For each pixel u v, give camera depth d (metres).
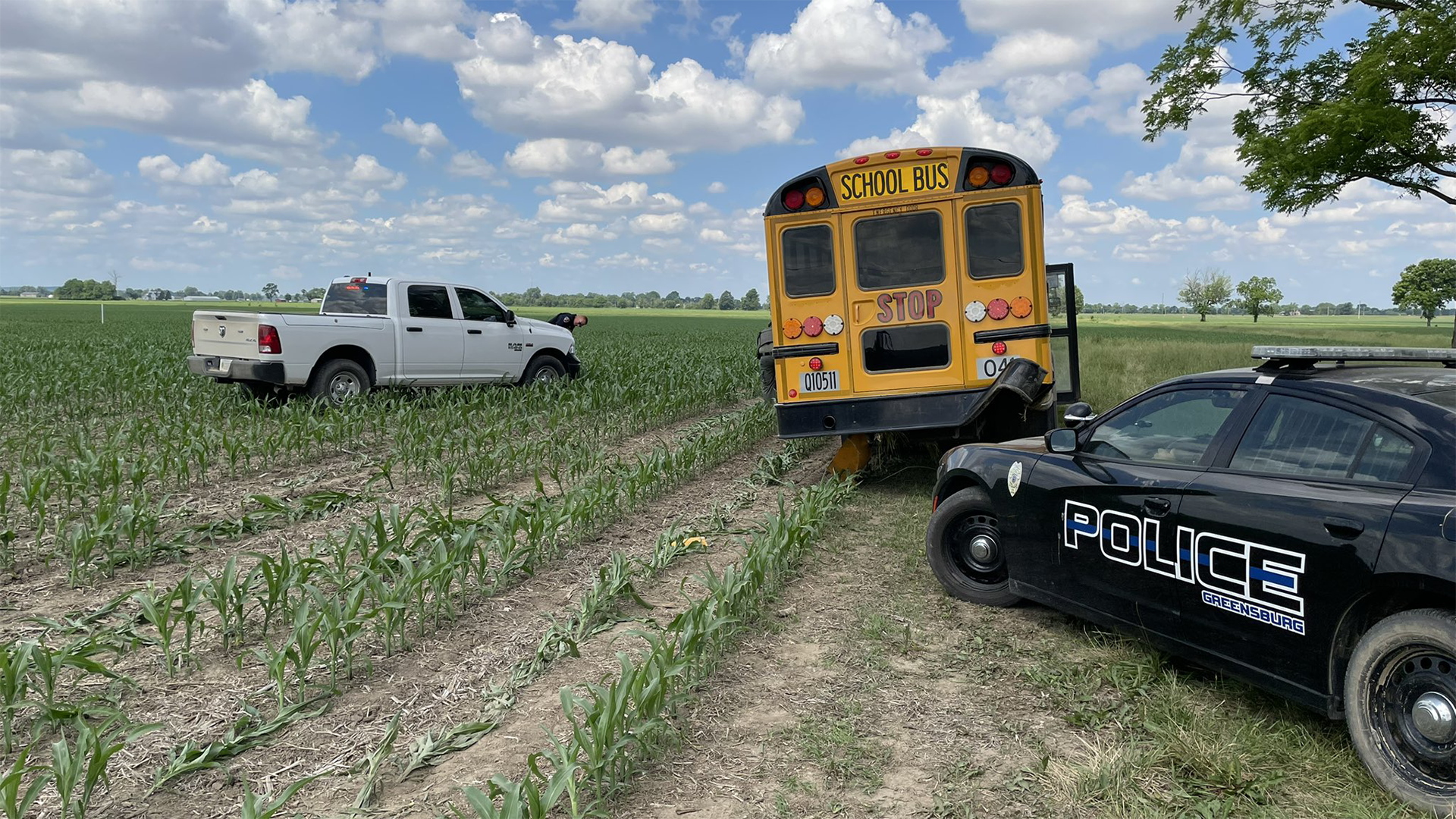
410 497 8.15
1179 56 14.71
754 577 5.10
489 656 4.60
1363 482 3.32
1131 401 4.57
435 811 3.18
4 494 6.24
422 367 13.34
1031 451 5.04
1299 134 12.52
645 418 12.59
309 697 4.08
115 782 3.34
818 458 10.84
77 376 13.52
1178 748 3.54
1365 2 12.88
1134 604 4.22
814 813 3.20
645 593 5.68
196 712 3.90
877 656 4.64
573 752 2.98
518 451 9.41
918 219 7.97
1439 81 11.87
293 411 10.63
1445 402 3.33
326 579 5.35
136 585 5.54
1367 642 3.19
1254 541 3.57
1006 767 3.51
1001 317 7.85
